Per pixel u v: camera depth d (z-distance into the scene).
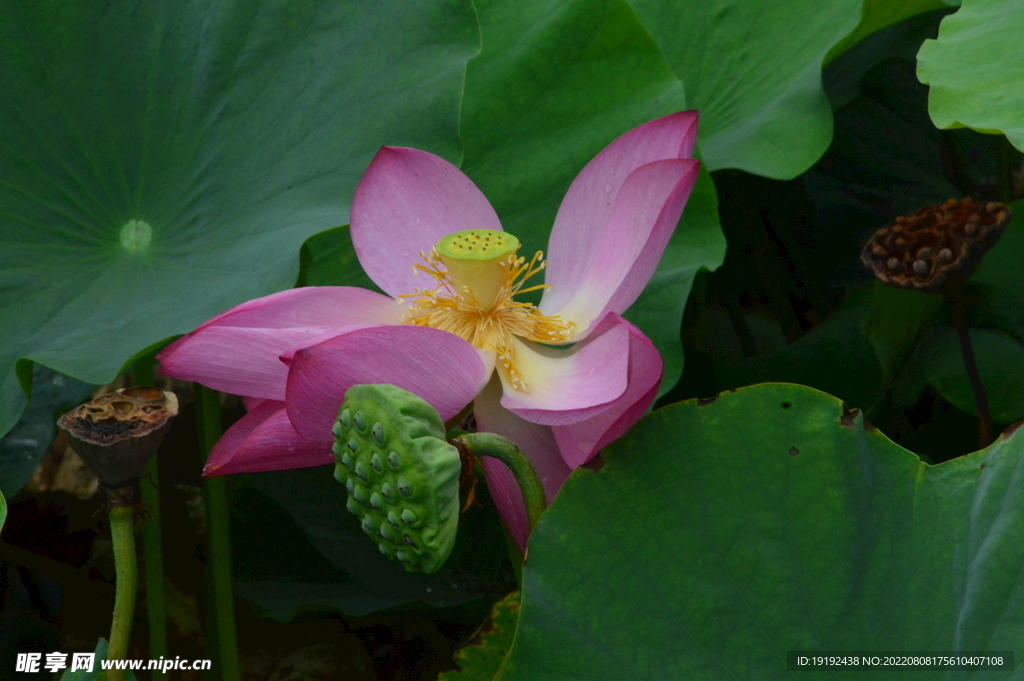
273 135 2.08
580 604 1.91
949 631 1.90
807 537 1.92
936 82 2.05
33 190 2.08
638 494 1.93
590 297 2.03
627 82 2.16
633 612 1.91
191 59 2.11
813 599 1.91
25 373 2.01
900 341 2.16
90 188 2.09
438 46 2.08
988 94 2.03
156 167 2.10
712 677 1.90
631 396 1.95
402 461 1.86
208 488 2.13
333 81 2.08
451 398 1.96
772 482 1.93
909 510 1.93
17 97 2.09
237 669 2.13
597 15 2.16
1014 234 2.17
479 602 2.15
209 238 2.06
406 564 1.88
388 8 2.09
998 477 1.93
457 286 2.02
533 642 1.91
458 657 2.02
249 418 2.00
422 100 2.06
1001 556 1.91
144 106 2.11
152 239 2.08
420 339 1.93
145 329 2.02
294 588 2.16
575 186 2.04
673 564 1.92
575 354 2.00
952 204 2.05
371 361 1.92
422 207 2.04
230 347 1.96
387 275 2.04
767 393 1.94
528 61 2.17
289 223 2.04
